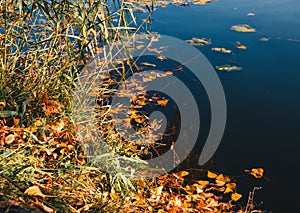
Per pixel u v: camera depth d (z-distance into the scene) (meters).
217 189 2.83
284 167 2.95
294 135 3.12
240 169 2.94
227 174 2.91
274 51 3.91
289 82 3.53
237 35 4.18
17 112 2.70
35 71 2.89
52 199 2.45
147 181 2.83
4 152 2.52
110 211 2.56
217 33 4.22
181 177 2.87
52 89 2.85
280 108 3.31
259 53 3.88
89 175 2.71
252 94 3.41
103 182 2.72
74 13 2.80
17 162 2.50
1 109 2.72
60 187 2.54
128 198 2.67
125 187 2.72
